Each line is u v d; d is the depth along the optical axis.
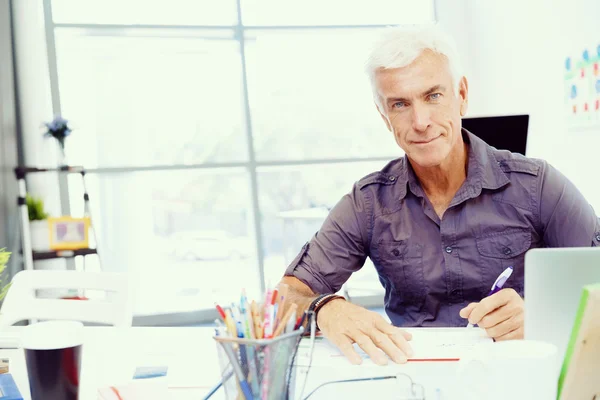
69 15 4.27
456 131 1.43
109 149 4.42
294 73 4.71
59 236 3.79
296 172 4.74
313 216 4.45
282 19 4.66
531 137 4.24
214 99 4.61
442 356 1.08
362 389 0.96
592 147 3.57
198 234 4.66
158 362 1.19
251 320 0.79
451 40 1.42
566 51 3.75
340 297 1.27
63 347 0.89
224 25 4.55
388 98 1.41
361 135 4.82
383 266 1.56
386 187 1.57
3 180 3.71
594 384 0.75
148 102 4.50
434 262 1.50
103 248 4.44
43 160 4.05
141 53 4.47
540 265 0.84
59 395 0.89
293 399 0.80
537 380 0.73
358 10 4.78
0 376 1.06
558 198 1.46
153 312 4.44
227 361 0.77
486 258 1.48
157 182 4.55
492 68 4.69
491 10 4.62
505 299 1.13
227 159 4.66
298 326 0.81
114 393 0.94
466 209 1.48
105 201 4.42
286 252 4.75
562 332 0.84
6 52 3.85
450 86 1.39
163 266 4.62
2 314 1.68
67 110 4.30
